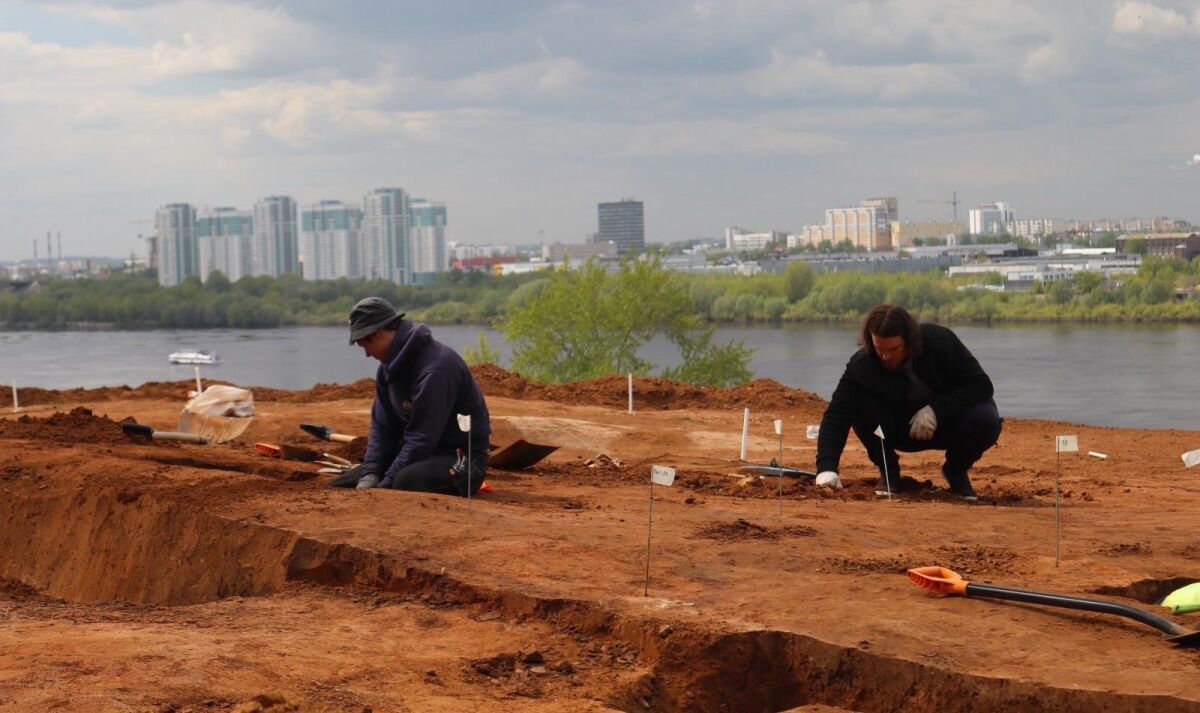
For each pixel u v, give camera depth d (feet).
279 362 306.76
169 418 61.93
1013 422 67.31
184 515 31.22
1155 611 23.45
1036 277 473.67
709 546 28.50
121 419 61.00
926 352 37.24
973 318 369.50
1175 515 34.50
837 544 29.14
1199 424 143.54
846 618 22.67
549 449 42.27
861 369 37.91
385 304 35.94
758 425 65.00
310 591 26.48
